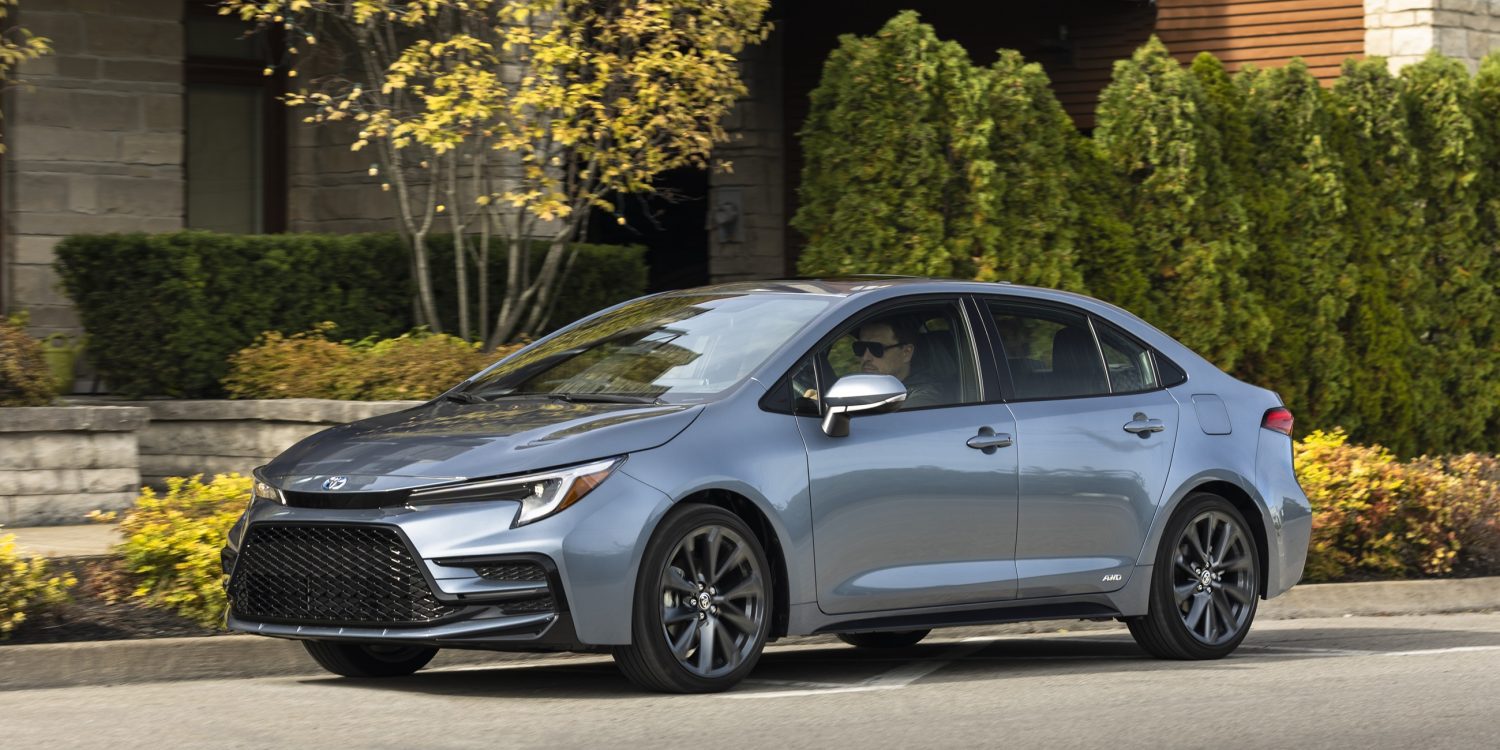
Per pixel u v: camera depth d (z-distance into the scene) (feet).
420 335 57.06
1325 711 29.50
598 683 31.99
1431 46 75.66
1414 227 69.46
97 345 56.03
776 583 30.68
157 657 33.63
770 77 82.38
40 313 61.52
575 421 29.81
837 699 30.09
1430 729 28.02
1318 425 67.46
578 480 28.50
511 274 57.41
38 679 32.50
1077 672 34.42
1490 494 54.95
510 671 34.14
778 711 28.63
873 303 33.19
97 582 38.04
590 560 28.19
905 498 31.89
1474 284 70.85
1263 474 37.35
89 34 62.44
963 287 34.68
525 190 56.59
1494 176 71.61
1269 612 47.47
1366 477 51.03
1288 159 66.54
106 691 31.45
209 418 54.34
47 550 43.01
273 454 53.01
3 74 55.77
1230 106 65.16
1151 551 35.35
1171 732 27.48
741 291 34.58
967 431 32.94
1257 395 38.19
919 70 58.54
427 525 28.14
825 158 59.98
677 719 27.61
